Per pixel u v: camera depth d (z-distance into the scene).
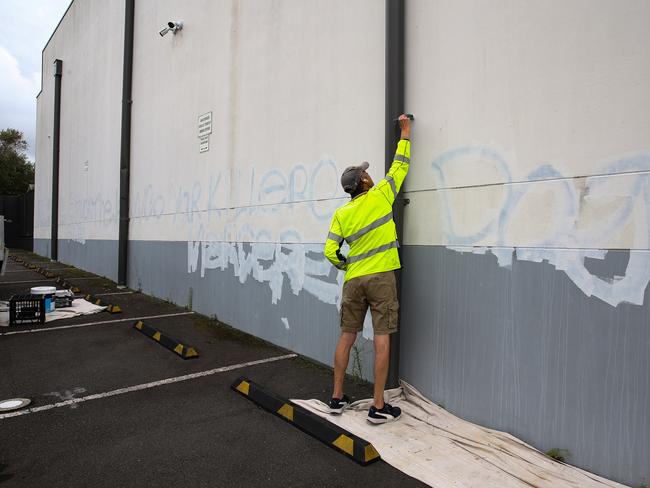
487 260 3.12
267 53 5.39
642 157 2.41
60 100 15.42
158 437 3.07
